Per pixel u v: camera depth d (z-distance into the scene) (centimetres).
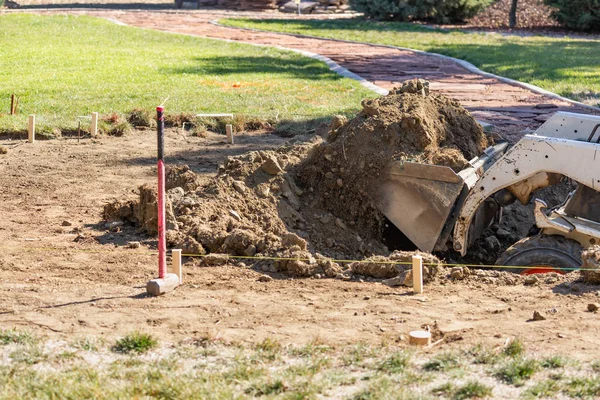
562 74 4134
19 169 2369
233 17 7650
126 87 3628
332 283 1434
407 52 5250
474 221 1806
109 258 1566
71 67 4288
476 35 6309
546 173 1648
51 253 1598
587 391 937
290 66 4419
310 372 1002
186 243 1600
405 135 1881
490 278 1434
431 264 1436
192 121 2984
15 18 6850
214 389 944
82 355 1076
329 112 3100
